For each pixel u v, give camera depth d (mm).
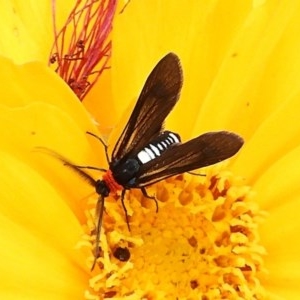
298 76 139
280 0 134
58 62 147
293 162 139
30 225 131
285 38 138
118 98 139
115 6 148
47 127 128
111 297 136
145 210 140
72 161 132
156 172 130
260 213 141
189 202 142
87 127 133
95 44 148
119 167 131
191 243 142
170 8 135
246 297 139
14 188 128
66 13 150
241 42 136
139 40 136
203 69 139
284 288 141
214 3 134
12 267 127
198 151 127
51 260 132
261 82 140
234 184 142
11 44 145
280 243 141
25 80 126
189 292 141
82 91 146
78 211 137
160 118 129
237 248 140
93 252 134
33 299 129
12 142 127
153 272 141
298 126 138
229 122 140
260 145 141
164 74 127
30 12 147
